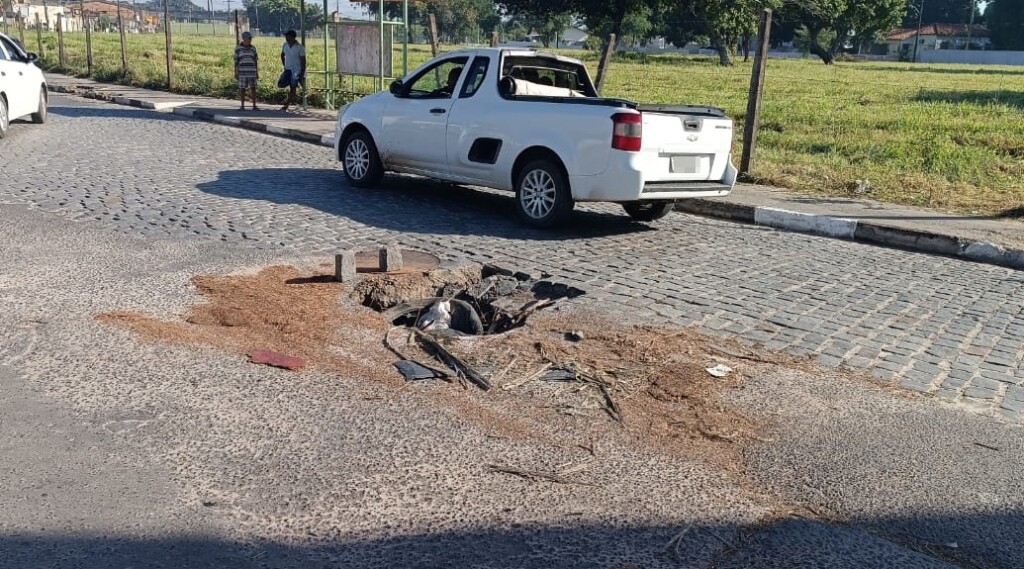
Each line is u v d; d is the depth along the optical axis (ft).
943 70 215.72
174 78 86.17
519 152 29.73
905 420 14.90
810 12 248.11
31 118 54.19
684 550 10.73
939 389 16.39
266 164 41.42
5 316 17.99
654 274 23.97
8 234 24.88
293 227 27.45
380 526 10.95
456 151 32.04
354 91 67.26
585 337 18.26
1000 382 16.88
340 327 18.25
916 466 13.24
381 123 34.71
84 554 10.15
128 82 90.48
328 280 21.57
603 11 182.09
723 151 29.84
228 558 10.17
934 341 19.25
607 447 13.42
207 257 23.22
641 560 10.47
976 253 29.04
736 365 17.08
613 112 27.14
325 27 66.80
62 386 14.75
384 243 26.08
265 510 11.21
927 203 36.78
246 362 16.15
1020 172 46.32
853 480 12.75
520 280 23.11
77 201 29.84
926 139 58.95
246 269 22.22
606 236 29.14
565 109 28.48
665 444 13.61
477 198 35.22
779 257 27.43
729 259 26.63
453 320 20.01
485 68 32.01
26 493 11.40
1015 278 26.27
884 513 11.88
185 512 11.10
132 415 13.79
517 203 30.09
